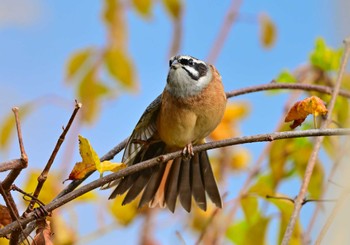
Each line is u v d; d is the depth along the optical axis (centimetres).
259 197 1001
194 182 1017
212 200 1009
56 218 980
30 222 751
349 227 677
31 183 951
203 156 1024
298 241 973
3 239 785
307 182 876
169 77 1030
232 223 1057
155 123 1028
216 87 1037
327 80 1155
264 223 1020
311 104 825
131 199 957
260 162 1100
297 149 1098
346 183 747
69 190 836
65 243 977
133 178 969
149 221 1087
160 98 1015
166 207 1101
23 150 698
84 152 751
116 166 761
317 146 914
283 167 1096
